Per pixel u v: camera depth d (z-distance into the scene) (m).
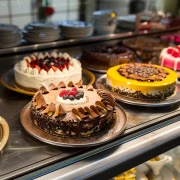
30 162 0.87
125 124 1.07
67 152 0.93
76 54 1.90
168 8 2.74
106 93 1.16
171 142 1.12
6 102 1.26
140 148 1.02
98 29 2.10
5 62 1.65
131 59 1.76
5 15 1.86
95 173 0.90
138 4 2.49
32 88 1.33
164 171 1.40
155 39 2.20
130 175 1.23
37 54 1.61
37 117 1.01
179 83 1.51
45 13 2.03
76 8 2.21
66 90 1.12
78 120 0.95
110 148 0.98
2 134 0.95
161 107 1.28
